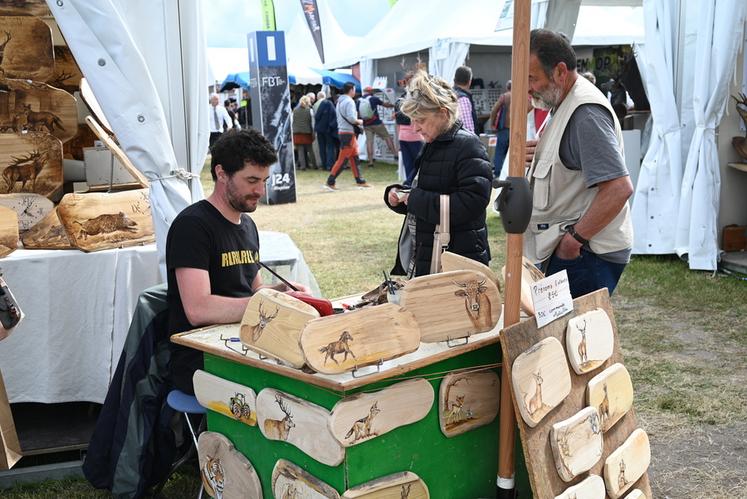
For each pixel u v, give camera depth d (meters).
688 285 5.83
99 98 3.07
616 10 12.94
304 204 11.08
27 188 3.80
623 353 4.46
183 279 2.47
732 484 2.99
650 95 6.42
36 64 3.87
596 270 2.75
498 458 2.28
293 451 2.03
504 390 2.11
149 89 3.12
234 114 19.89
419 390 1.99
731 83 6.27
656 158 6.48
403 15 15.09
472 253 3.04
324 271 6.68
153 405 2.72
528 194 2.02
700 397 3.80
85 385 3.40
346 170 15.88
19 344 3.29
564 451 2.06
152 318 2.76
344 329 1.85
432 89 2.98
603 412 2.27
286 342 1.92
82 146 4.64
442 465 2.12
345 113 12.55
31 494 2.99
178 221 2.54
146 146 3.13
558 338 2.15
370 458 1.92
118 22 3.03
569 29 6.78
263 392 2.06
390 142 16.86
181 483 3.03
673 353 4.44
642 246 6.61
